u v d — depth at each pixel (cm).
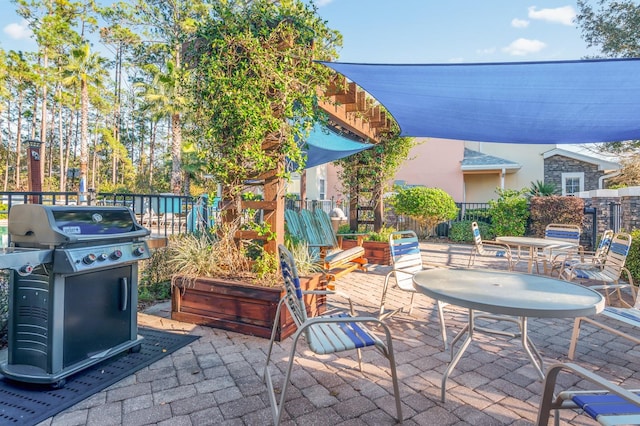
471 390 267
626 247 448
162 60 2309
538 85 395
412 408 242
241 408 238
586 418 233
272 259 407
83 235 262
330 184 1866
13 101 3156
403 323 418
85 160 2114
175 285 405
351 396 256
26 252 232
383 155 861
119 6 2148
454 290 264
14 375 253
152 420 224
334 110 556
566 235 696
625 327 413
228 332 373
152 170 3266
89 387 259
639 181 1250
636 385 278
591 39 1155
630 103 425
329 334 234
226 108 395
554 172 1577
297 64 414
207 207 555
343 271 643
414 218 1282
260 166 411
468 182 1695
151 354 317
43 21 2331
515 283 288
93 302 281
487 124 566
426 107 510
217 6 401
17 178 3044
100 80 2314
